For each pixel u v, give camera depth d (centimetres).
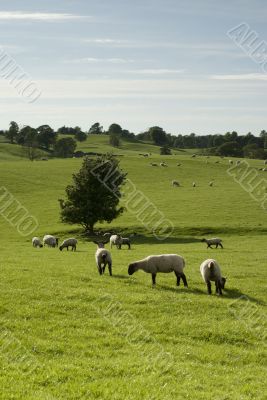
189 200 10431
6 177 13100
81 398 1519
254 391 1702
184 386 1695
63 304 2581
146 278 3428
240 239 7069
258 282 3503
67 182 12938
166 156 19112
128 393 1580
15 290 2809
